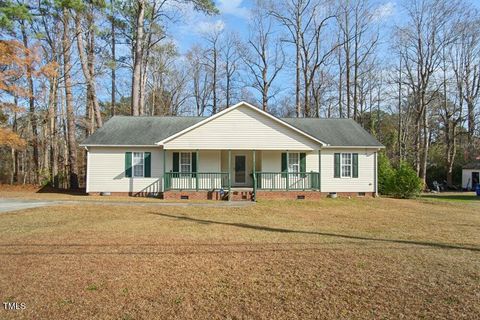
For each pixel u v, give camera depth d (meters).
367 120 42.34
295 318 4.11
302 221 11.71
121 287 5.10
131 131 21.00
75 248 7.40
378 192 22.23
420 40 30.61
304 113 36.66
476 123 35.97
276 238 8.70
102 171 19.88
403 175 21.80
